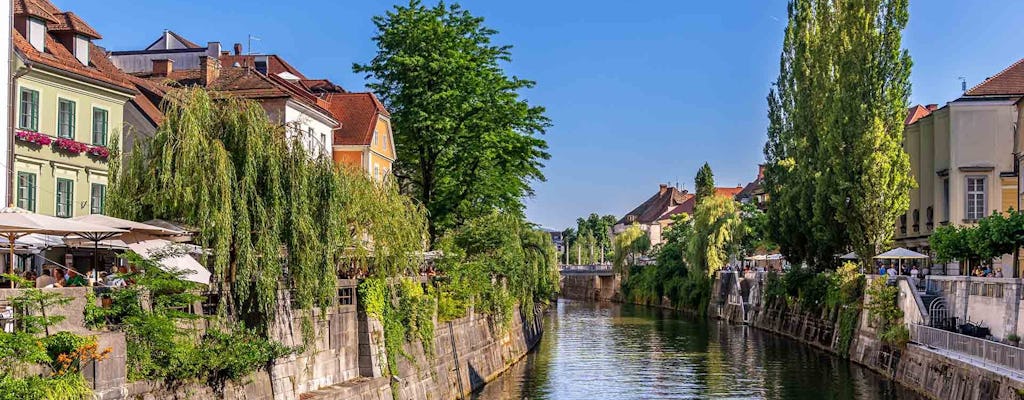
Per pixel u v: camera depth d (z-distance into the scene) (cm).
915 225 6294
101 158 3500
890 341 4462
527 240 5725
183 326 2209
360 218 3042
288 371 2561
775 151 6794
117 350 1864
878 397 3994
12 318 1716
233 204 2370
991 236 3950
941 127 5803
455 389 3891
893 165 5344
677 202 19125
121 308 1983
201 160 2361
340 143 5331
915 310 4384
